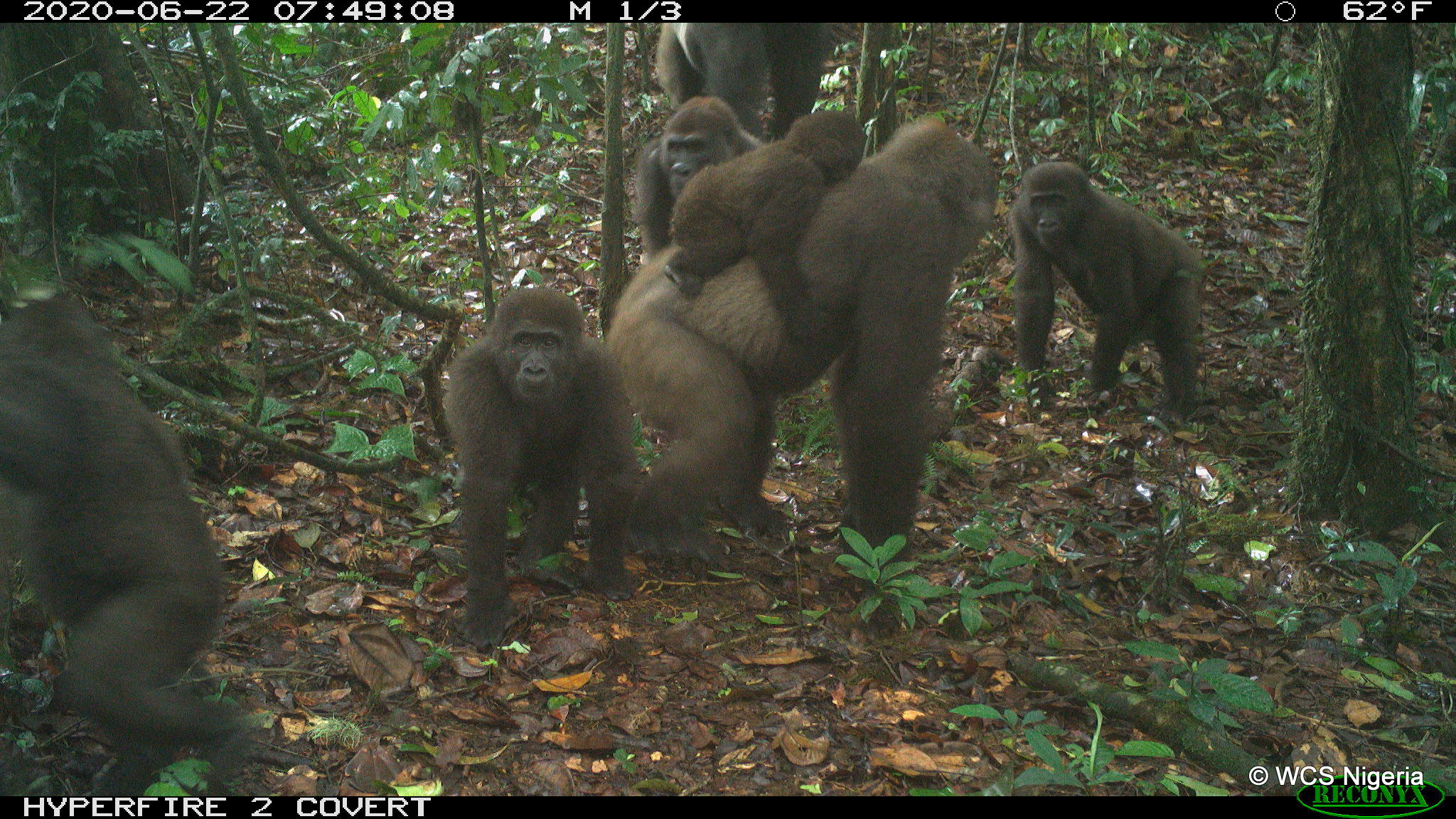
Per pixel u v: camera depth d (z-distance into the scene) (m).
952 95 11.80
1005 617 5.29
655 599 5.11
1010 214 8.14
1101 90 12.00
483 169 6.60
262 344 6.80
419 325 7.48
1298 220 10.50
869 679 4.71
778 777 4.10
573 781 3.99
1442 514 6.45
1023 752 4.33
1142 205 10.21
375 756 3.96
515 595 4.95
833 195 4.95
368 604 4.78
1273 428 7.64
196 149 5.56
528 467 5.11
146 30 7.59
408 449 5.73
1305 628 5.61
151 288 6.98
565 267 8.52
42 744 3.88
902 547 5.00
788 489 6.29
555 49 6.23
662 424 5.09
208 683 4.11
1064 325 9.03
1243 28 13.72
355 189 7.79
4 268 4.12
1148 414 7.83
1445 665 5.44
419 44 6.27
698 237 5.06
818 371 5.23
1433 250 10.16
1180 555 5.80
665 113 11.16
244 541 5.05
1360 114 6.15
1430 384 7.59
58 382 3.42
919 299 4.91
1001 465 6.94
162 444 3.76
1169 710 4.57
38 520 3.47
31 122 6.90
